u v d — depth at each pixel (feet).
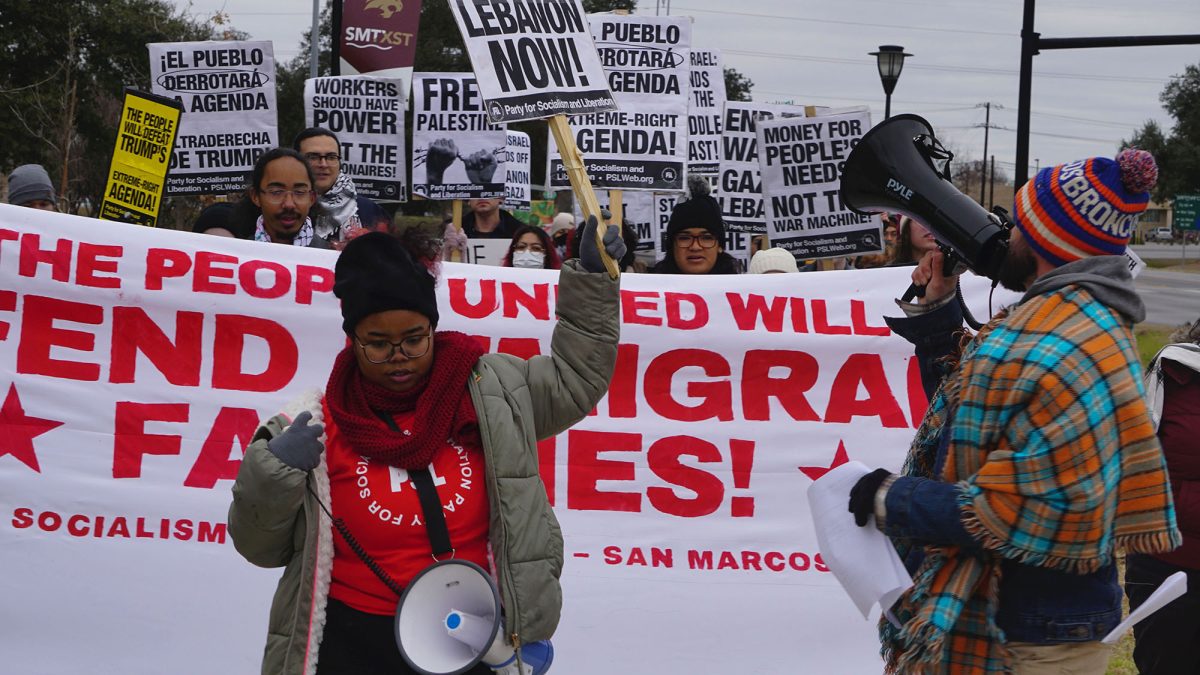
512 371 10.28
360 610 9.70
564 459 16.47
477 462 9.87
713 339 16.83
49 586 15.30
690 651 16.33
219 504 15.72
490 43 11.43
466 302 16.69
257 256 16.21
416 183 31.48
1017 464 8.81
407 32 32.32
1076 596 9.36
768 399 16.89
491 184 31.53
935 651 9.35
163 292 15.87
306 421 9.34
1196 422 14.16
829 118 29.73
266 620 15.57
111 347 15.74
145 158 23.09
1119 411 8.91
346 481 9.67
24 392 15.48
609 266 10.52
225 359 15.99
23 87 105.70
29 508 15.37
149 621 15.46
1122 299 9.18
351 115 30.19
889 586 9.46
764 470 16.74
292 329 16.14
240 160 30.35
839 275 17.22
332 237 22.77
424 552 9.67
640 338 16.70
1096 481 8.76
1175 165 184.96
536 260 23.20
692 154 34.65
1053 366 8.86
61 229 15.74
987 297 16.74
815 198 29.94
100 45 111.45
